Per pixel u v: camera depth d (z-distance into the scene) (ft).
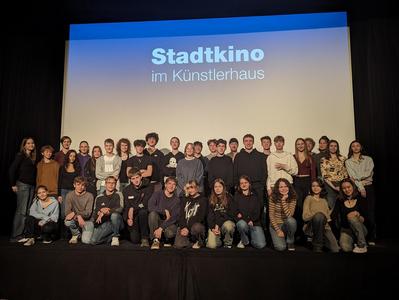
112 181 11.54
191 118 13.58
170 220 11.09
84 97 14.01
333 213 11.23
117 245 10.91
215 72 13.64
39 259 10.31
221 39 13.74
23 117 14.23
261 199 12.49
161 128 13.64
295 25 13.48
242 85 13.50
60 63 14.26
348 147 12.86
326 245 10.50
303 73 13.30
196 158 12.76
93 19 14.11
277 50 13.48
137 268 10.00
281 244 10.48
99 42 14.16
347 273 9.61
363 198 10.87
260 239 10.83
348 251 10.18
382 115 12.96
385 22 13.21
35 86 14.30
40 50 14.38
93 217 11.53
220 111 13.51
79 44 14.21
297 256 9.78
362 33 13.33
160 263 9.98
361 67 13.25
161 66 13.87
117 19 14.11
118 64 14.02
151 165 12.93
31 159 13.37
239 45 13.65
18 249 10.39
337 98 13.08
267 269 9.79
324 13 13.41
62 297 10.10
